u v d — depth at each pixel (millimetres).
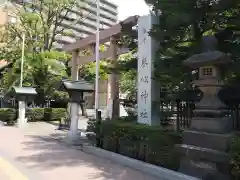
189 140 6043
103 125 9156
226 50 6648
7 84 24062
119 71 11500
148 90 8891
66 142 11266
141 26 9320
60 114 21953
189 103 8461
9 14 30047
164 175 6293
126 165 7484
